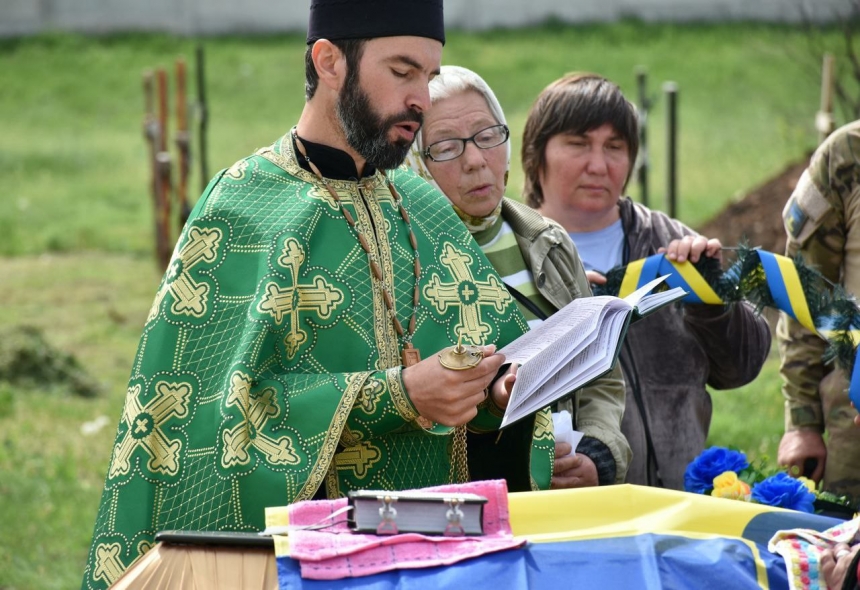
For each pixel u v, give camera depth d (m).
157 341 3.69
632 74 30.31
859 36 18.97
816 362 5.42
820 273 4.91
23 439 9.74
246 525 3.50
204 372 3.67
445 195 4.46
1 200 21.36
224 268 3.74
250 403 3.57
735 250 4.71
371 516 3.17
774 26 34.31
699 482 4.66
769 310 4.82
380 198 3.97
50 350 11.55
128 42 36.06
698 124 24.69
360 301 3.79
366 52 3.68
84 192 22.03
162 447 3.63
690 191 19.08
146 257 17.12
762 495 4.39
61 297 14.85
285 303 3.66
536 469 3.89
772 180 12.78
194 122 25.33
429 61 3.71
